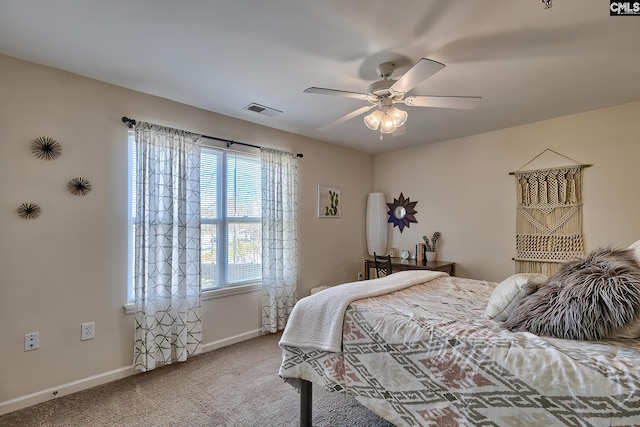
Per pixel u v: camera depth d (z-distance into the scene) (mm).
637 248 1547
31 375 2154
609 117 3113
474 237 4051
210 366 2736
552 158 3443
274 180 3639
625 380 1029
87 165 2422
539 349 1246
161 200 2746
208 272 3156
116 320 2537
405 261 4379
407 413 1479
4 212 2086
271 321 3521
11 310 2098
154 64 2244
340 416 2014
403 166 4805
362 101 2918
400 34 1876
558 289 1449
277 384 2432
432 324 1550
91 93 2451
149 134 2678
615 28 1814
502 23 1768
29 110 2188
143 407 2115
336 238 4547
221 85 2588
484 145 3967
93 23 1772
